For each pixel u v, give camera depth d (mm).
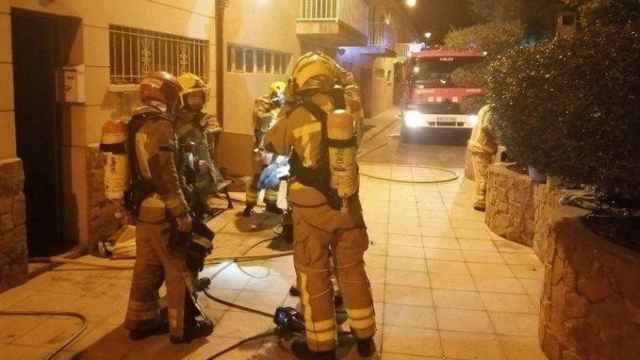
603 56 3348
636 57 3238
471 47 17406
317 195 3764
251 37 10242
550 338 4086
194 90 5047
